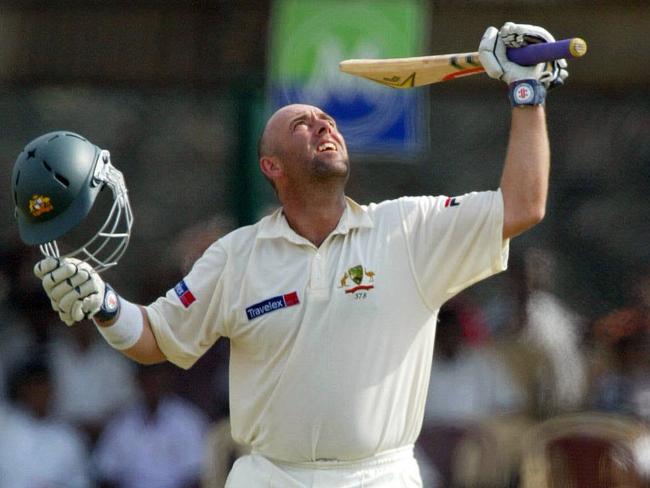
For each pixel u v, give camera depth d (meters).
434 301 15.53
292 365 15.30
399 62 16.14
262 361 15.56
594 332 33.12
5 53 30.23
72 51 30.23
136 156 54.62
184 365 16.22
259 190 30.25
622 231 53.38
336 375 15.20
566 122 54.47
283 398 15.38
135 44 30.12
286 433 15.41
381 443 15.34
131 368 32.56
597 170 54.12
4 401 30.06
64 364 31.61
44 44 30.27
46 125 54.06
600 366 31.86
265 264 15.60
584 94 32.25
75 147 15.30
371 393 15.23
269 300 15.41
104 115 54.53
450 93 32.28
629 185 53.97
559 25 29.75
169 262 35.59
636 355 30.55
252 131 30.12
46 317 32.06
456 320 30.36
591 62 30.11
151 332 15.89
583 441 27.02
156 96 53.59
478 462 27.84
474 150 53.31
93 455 29.97
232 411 16.00
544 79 15.21
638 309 32.69
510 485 28.02
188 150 54.84
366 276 15.27
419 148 27.19
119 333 15.61
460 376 30.08
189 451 29.59
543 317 31.14
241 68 29.89
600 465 26.86
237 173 30.36
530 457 27.08
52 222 15.21
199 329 15.95
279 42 27.08
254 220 30.25
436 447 27.98
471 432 28.02
